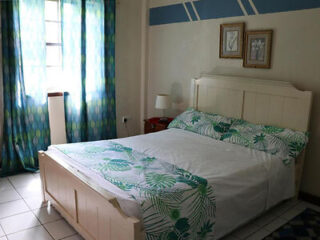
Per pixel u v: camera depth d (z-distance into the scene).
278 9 3.15
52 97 4.11
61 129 4.28
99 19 4.20
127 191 2.04
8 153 3.70
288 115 3.10
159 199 1.99
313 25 2.91
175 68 4.43
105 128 4.62
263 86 3.27
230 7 3.59
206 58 3.98
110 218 1.95
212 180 2.31
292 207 3.08
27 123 3.77
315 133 3.05
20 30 3.59
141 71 4.97
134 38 4.79
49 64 4.16
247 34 3.42
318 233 2.63
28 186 3.46
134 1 4.66
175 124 3.92
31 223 2.71
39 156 2.99
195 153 2.93
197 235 2.19
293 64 3.11
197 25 4.01
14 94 3.61
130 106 5.00
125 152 2.91
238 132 3.29
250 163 2.69
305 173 3.19
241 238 2.55
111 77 4.54
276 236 2.58
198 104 4.02
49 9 4.01
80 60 4.14
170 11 4.34
